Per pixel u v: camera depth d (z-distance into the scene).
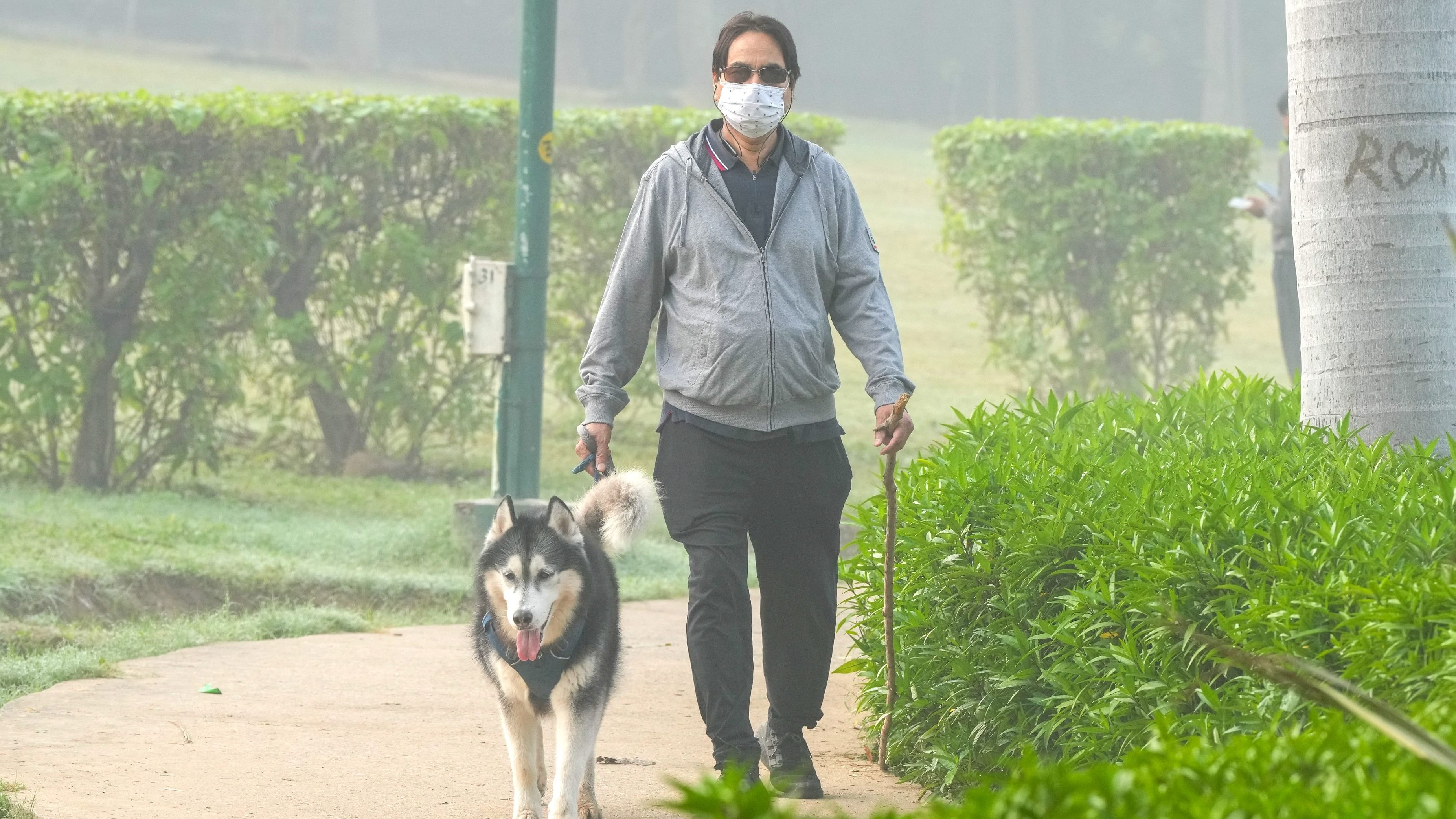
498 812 9.27
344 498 22.97
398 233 24.03
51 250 21.69
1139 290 28.75
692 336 9.38
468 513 18.67
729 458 9.36
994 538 9.38
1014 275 28.69
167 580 16.33
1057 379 28.92
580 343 27.33
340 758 10.41
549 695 9.15
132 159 22.03
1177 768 4.59
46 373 22.05
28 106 21.61
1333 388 10.34
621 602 17.44
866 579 10.73
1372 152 10.09
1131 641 7.99
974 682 9.53
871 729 10.75
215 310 22.50
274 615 15.30
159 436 23.00
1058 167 27.94
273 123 22.53
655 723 11.92
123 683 12.45
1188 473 9.01
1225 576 7.74
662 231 9.59
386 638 15.01
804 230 9.48
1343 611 6.89
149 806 8.93
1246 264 28.91
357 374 24.61
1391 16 10.02
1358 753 4.59
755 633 15.95
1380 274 10.12
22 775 9.47
